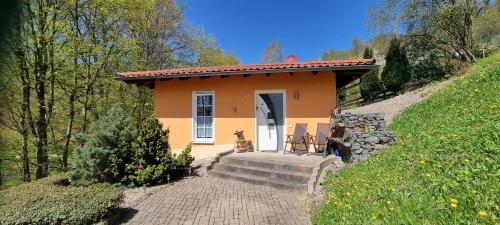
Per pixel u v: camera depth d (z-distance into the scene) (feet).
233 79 34.86
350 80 38.32
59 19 44.19
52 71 44.01
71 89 48.85
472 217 9.21
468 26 62.59
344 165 24.86
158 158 26.48
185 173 28.35
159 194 22.50
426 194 11.78
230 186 24.07
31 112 43.86
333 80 31.91
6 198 17.56
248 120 34.14
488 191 10.02
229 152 32.17
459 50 65.77
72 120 50.80
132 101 66.69
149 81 37.83
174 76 33.37
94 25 51.55
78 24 50.16
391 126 33.86
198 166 30.19
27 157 42.78
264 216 17.65
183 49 76.69
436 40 67.26
